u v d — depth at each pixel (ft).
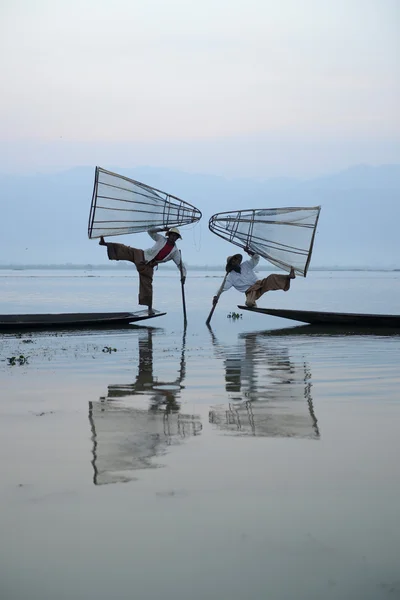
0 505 14.52
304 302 95.04
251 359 37.17
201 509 14.24
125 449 18.51
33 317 58.18
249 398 25.76
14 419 22.16
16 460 17.57
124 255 55.47
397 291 135.23
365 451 18.25
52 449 18.54
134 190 54.44
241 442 19.17
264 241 57.26
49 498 14.88
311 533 13.12
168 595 11.09
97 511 14.16
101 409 23.71
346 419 22.04
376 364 35.19
